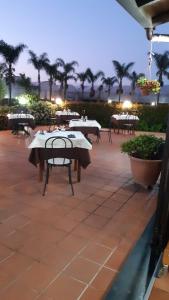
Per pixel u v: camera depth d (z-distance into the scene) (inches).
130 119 357.7
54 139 143.3
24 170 178.5
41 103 422.0
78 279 77.6
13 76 701.3
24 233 100.0
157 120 411.2
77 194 140.0
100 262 85.7
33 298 69.8
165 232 92.0
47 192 140.5
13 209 119.2
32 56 825.5
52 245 93.3
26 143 268.5
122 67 890.7
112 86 1030.4
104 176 172.9
